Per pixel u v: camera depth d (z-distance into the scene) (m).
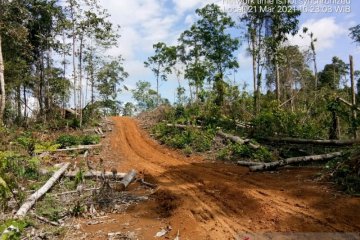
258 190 8.62
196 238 5.91
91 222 7.04
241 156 14.02
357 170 8.55
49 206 7.90
